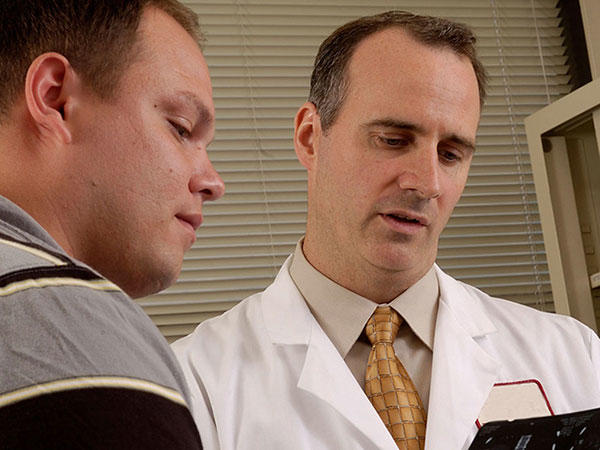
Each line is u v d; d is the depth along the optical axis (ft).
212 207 9.15
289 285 5.10
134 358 1.57
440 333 4.86
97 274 1.73
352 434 4.46
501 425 3.87
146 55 2.15
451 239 9.50
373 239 4.65
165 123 2.18
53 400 1.42
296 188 9.34
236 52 9.48
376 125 4.61
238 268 9.08
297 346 4.82
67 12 2.13
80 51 2.11
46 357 1.47
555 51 10.16
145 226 2.13
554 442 3.61
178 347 5.03
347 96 4.76
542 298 9.46
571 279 7.75
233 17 9.54
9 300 1.54
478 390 4.68
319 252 4.97
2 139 2.06
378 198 4.60
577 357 5.04
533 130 8.05
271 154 9.37
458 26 4.87
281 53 9.58
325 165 4.85
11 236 1.71
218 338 5.04
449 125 4.60
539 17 10.19
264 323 4.96
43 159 2.04
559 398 4.82
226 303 9.02
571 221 7.82
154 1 2.26
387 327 4.80
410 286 4.94
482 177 9.74
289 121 9.46
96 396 1.45
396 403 4.56
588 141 7.88
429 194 4.53
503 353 5.00
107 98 2.10
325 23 9.73
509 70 10.03
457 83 4.70
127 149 2.10
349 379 4.60
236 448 4.45
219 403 4.60
